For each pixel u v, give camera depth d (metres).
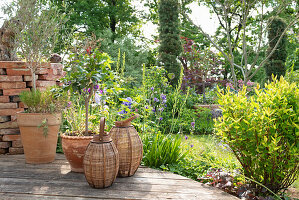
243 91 2.80
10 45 4.12
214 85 11.24
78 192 2.40
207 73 10.62
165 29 11.10
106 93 4.09
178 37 11.05
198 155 3.54
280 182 2.54
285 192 2.79
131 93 6.60
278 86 2.60
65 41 4.16
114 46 16.33
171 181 2.74
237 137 2.59
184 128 6.92
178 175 2.94
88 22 14.86
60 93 3.21
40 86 3.95
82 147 2.90
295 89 2.59
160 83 7.86
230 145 2.70
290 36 12.71
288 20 12.59
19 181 2.67
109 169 2.45
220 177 2.80
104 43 15.49
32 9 3.77
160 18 11.19
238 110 2.64
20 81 3.80
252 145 2.56
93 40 3.21
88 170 2.43
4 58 4.17
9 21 3.88
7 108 3.74
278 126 2.50
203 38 16.67
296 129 2.39
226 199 2.31
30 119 3.18
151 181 2.73
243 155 2.68
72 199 2.25
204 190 2.51
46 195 2.32
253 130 2.50
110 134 2.80
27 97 3.31
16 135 3.77
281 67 11.34
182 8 11.02
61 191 2.42
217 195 2.40
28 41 3.72
